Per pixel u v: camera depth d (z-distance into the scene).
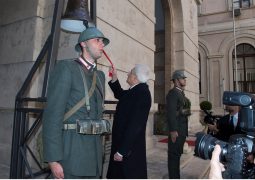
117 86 3.23
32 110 2.76
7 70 4.42
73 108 1.95
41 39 4.21
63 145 1.88
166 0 10.71
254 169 1.52
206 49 18.78
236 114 3.20
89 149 1.97
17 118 2.89
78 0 3.37
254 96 1.76
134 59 6.05
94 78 2.12
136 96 2.63
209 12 18.84
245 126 1.64
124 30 5.52
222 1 18.48
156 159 5.59
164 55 11.45
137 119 2.51
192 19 13.00
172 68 10.92
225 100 1.78
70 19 3.31
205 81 18.67
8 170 3.87
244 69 17.89
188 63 11.77
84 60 2.11
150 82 6.93
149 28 7.11
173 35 11.14
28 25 4.25
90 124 1.94
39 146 3.26
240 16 17.89
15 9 4.45
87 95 2.01
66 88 1.88
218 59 18.38
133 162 2.56
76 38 3.91
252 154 1.51
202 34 18.94
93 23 3.59
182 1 11.10
